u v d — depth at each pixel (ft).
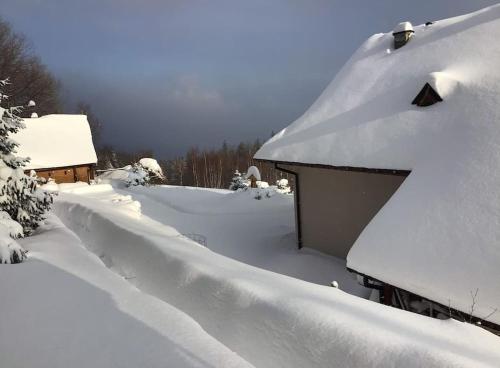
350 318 11.18
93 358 9.68
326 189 33.76
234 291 13.51
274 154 34.73
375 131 28.76
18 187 23.34
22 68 141.59
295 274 32.12
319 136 32.53
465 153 20.81
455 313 15.40
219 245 40.45
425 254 17.30
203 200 66.74
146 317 11.72
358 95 34.06
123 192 67.00
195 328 11.14
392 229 19.39
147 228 28.81
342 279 29.55
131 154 203.21
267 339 11.44
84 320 11.52
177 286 15.66
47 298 13.01
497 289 14.53
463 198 18.51
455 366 8.95
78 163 86.63
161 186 92.12
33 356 9.88
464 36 31.35
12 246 16.88
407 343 9.91
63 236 22.45
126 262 20.74
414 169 22.81
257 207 57.88
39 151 85.15
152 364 9.34
